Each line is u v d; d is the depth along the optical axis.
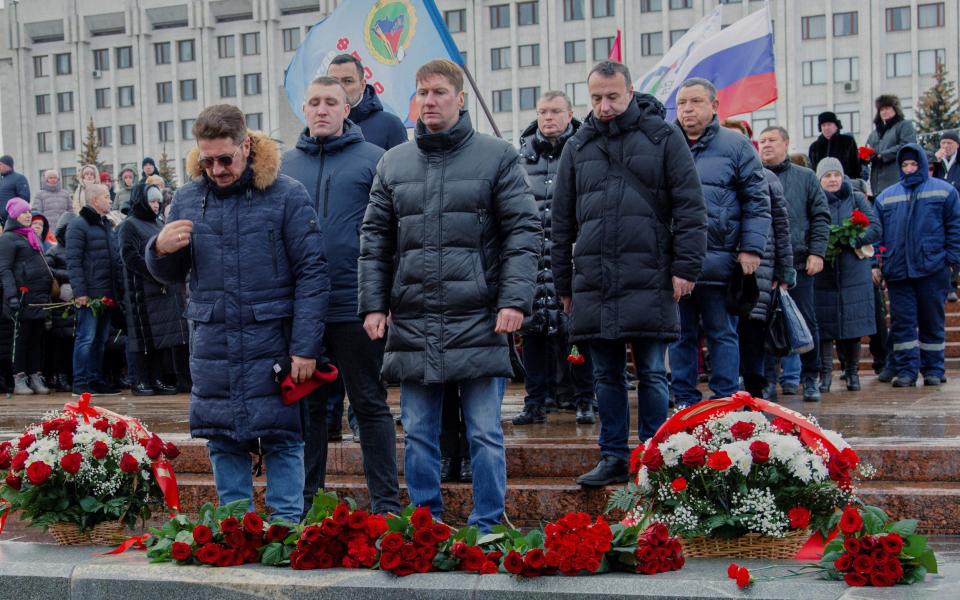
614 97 5.71
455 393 6.02
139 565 4.44
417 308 5.09
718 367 6.55
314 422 5.64
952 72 63.62
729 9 66.06
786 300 7.57
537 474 6.21
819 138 12.34
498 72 69.56
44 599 4.40
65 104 80.31
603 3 67.94
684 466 4.36
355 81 6.57
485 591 4.00
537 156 7.54
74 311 11.62
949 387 9.80
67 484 5.08
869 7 64.31
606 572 4.09
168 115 77.75
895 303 9.98
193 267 5.12
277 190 5.11
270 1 74.62
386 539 4.18
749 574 3.98
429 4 9.13
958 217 9.77
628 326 5.64
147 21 77.88
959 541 5.12
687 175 5.66
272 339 5.04
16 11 80.31
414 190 5.12
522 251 5.05
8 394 11.78
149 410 9.42
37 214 12.27
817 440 4.38
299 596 4.14
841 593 3.77
